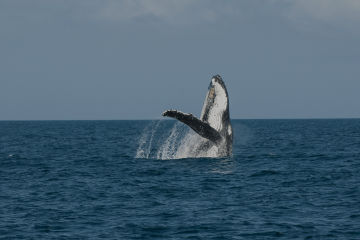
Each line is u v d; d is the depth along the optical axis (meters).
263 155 164.88
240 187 102.88
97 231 72.81
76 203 90.25
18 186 108.44
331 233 71.31
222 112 119.56
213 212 82.75
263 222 76.81
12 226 75.44
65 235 71.00
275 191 99.12
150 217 80.00
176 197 94.06
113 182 110.75
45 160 163.50
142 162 144.75
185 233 71.81
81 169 135.50
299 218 78.94
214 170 120.50
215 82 119.00
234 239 69.19
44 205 88.94
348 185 105.75
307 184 106.88
